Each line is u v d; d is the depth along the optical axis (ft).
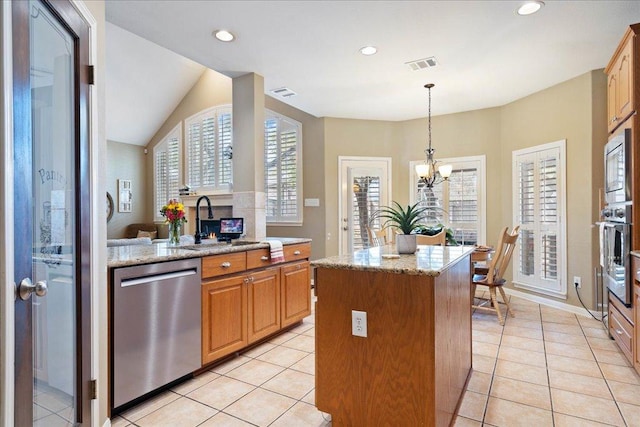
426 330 5.24
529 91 14.61
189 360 8.00
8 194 3.68
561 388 7.68
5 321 3.66
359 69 12.15
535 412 6.77
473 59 11.43
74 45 5.21
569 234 13.39
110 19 8.95
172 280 7.63
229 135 22.21
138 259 6.95
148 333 7.13
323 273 6.05
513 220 15.93
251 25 9.25
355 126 18.57
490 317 12.85
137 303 6.93
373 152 18.75
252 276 9.79
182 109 25.40
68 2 4.94
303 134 18.92
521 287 15.60
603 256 10.37
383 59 11.37
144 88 23.31
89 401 5.51
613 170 9.62
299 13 8.70
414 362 5.33
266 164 20.06
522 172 15.43
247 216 12.10
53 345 4.81
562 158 13.57
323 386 6.07
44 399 4.63
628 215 8.53
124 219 27.35
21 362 3.94
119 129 25.71
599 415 6.64
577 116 13.01
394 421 5.49
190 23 9.14
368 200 18.58
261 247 10.14
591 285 12.65
